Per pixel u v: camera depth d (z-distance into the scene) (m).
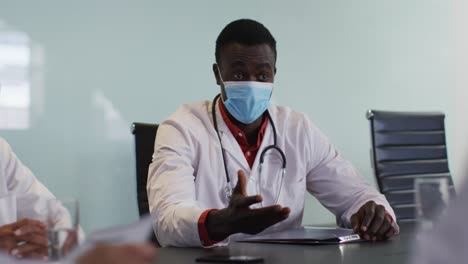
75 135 3.16
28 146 3.07
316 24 3.71
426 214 0.97
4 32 3.05
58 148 3.12
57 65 3.14
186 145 1.92
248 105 1.94
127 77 3.27
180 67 3.38
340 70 3.77
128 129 3.26
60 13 3.15
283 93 3.62
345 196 2.10
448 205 0.68
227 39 1.95
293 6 3.66
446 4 4.03
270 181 2.00
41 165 3.09
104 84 3.22
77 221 1.07
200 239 1.58
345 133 3.76
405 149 2.91
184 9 3.40
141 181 2.43
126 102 3.26
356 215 1.79
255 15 3.58
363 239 1.71
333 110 3.74
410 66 3.93
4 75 3.04
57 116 3.13
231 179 1.95
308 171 2.15
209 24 3.46
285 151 2.07
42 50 3.11
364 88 3.82
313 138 2.14
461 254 0.65
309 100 3.68
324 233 1.77
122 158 3.25
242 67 1.92
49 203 1.07
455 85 4.04
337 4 3.77
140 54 3.30
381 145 2.86
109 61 3.23
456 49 4.04
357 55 3.81
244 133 2.01
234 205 1.50
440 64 4.01
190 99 3.40
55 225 1.05
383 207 1.80
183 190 1.78
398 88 3.90
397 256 1.39
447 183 1.01
